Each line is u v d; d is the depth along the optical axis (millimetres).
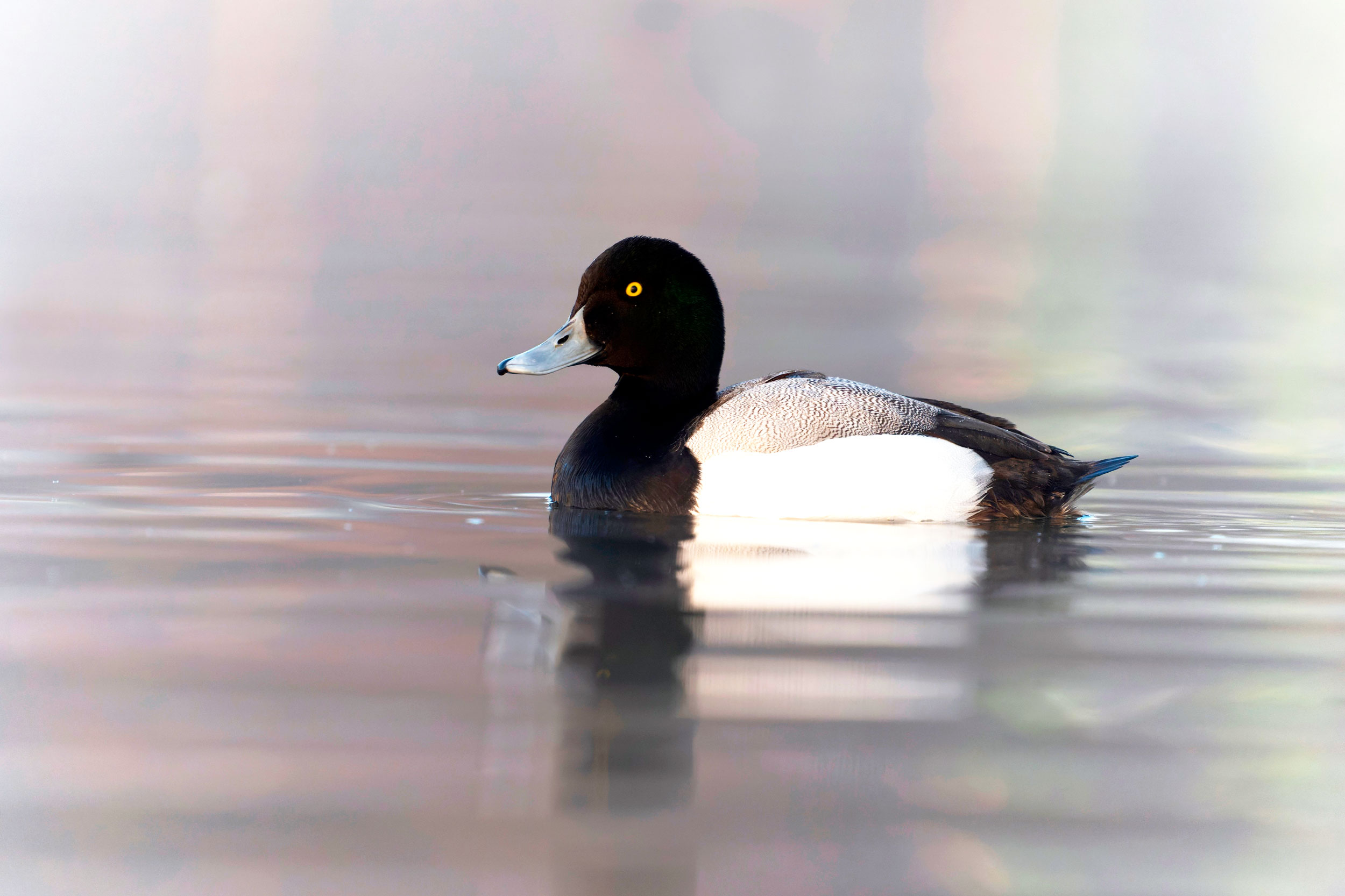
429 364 21734
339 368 20766
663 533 10344
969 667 7332
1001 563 9617
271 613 8055
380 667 7160
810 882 5148
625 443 11477
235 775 5875
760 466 10859
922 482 10703
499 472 13180
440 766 5988
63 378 18844
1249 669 7430
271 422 15797
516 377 20781
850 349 24625
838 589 8773
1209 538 10742
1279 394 20906
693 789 5848
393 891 5020
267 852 5270
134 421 15477
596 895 5008
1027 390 20766
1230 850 5496
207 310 27578
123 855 5234
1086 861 5387
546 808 5648
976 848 5453
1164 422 18062
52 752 6062
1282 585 9234
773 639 7707
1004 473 10805
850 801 5785
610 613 8141
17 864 5148
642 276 11680
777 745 6273
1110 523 11273
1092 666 7398
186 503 11273
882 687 7020
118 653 7305
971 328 28578
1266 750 6395
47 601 8234
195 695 6727
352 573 9016
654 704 6734
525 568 9172
